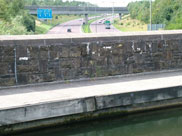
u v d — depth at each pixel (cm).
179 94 766
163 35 974
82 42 855
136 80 862
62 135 654
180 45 1011
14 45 770
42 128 634
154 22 5600
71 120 664
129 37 920
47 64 816
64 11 7469
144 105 746
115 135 697
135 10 8538
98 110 694
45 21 8744
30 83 800
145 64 960
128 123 728
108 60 899
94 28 7238
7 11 3319
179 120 763
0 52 755
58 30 6725
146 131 707
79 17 13088
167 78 883
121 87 761
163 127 723
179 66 1024
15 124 607
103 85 795
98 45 878
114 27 7600
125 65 927
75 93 697
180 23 4331
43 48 805
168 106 772
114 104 688
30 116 600
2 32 2123
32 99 643
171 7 5141
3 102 620
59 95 678
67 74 848
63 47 831
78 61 857
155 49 969
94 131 690
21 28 2598
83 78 870
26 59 788
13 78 779
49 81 825
